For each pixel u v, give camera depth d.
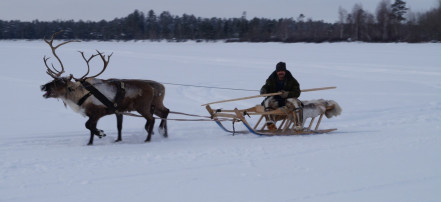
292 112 8.91
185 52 43.59
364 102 14.07
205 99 14.77
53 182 5.62
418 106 13.05
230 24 94.94
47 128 10.42
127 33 104.56
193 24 102.44
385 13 70.50
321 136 8.81
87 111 8.38
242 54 39.38
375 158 6.84
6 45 60.56
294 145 7.86
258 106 9.16
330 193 5.21
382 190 5.30
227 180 5.76
